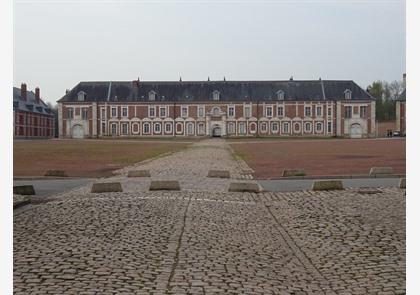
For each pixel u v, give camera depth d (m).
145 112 109.12
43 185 19.41
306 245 9.09
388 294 6.20
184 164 30.31
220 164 30.09
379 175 20.72
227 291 6.25
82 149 49.91
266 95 108.25
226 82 110.94
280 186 18.23
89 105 108.06
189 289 6.27
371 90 134.88
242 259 7.97
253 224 11.12
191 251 8.33
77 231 9.85
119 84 110.94
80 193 16.39
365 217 11.34
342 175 20.83
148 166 28.75
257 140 86.31
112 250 8.29
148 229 10.09
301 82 109.31
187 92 109.94
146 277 6.77
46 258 7.72
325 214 12.01
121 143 70.19
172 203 13.72
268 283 6.72
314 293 6.34
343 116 105.69
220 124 108.44
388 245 8.76
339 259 8.03
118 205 13.23
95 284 6.42
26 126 103.62
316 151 42.03
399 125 100.56
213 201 14.37
